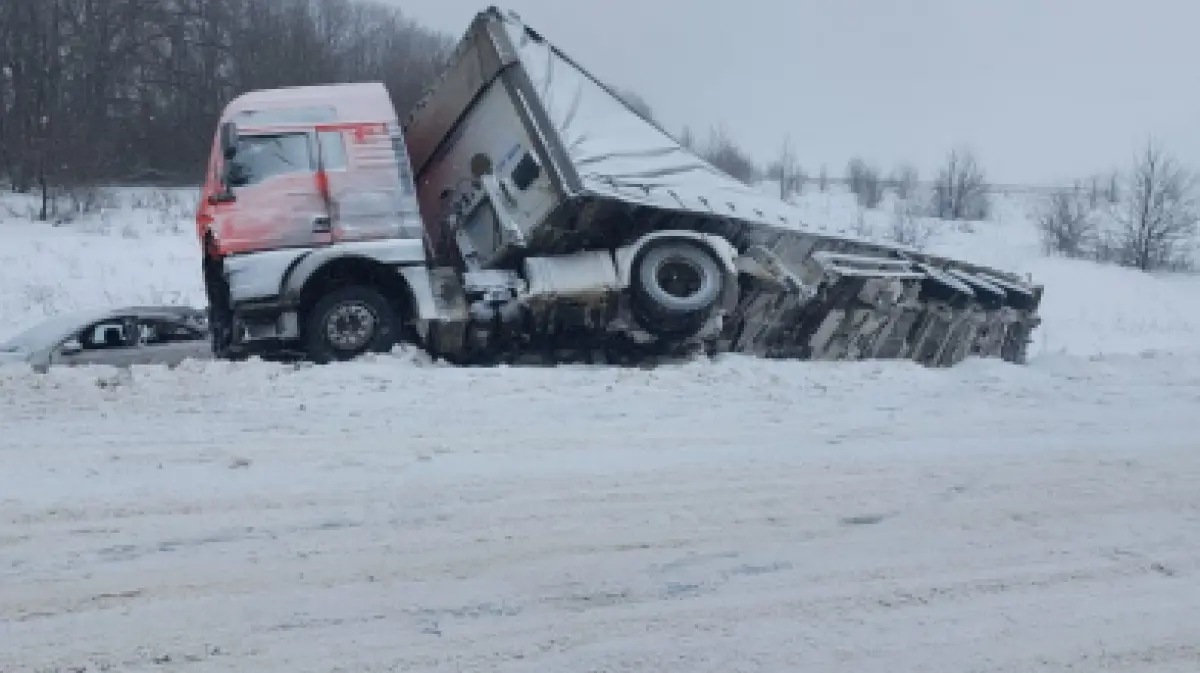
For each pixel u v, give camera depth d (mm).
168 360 11078
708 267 10047
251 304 9211
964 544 4664
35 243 24109
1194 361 10266
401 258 9578
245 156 9391
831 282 10562
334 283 9656
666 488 5273
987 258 35188
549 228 9930
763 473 5594
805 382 8305
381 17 54031
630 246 10094
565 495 5105
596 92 10688
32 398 6691
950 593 4141
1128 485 5625
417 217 9719
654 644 3619
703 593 4043
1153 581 4340
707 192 10672
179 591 3871
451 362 10055
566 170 9758
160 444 5688
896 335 11242
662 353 10406
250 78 41281
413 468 5398
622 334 10164
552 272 9953
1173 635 3844
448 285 9867
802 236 10719
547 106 10133
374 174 9656
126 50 40938
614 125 10547
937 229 42188
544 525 4691
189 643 3494
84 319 11023
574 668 3441
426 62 43250
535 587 4035
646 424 6582
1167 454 6305
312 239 9406
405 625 3686
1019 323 12391
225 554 4219
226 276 9172
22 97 34750
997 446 6344
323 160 9562
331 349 9484
